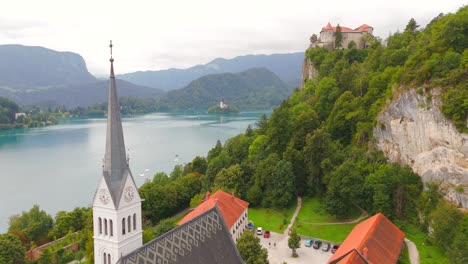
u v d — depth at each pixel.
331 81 167.25
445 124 90.19
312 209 122.19
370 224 84.25
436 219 83.50
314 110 164.00
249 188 134.25
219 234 64.44
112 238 57.47
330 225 108.81
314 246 97.06
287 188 123.75
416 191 99.06
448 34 104.00
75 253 109.00
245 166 141.12
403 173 101.69
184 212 135.88
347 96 145.00
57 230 126.06
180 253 55.31
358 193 104.94
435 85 94.00
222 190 119.56
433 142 94.94
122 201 56.84
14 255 96.62
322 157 125.38
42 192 185.50
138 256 49.56
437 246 84.19
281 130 150.88
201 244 59.62
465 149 85.69
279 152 149.00
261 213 125.31
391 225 87.44
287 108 178.25
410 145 104.19
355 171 108.81
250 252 76.56
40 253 108.38
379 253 73.62
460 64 92.62
